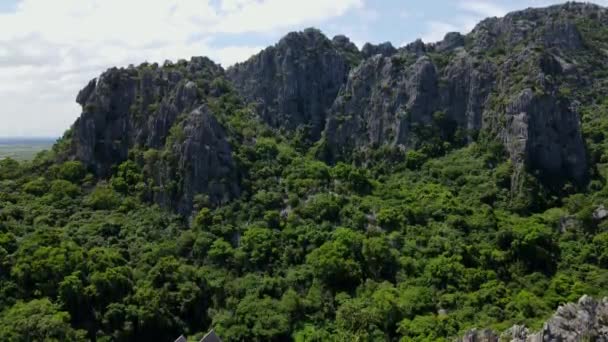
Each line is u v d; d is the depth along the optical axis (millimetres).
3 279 95125
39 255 98000
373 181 136875
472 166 138625
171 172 127688
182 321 102000
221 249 112812
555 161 133000
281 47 186875
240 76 188125
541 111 135625
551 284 101438
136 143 137625
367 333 93688
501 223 116688
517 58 152750
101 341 93125
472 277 102500
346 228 116250
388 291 100750
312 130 174000
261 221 120625
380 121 159125
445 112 154750
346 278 106250
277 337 98000
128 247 113312
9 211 113312
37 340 85438
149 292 100625
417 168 145125
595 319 63438
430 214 121000
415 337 90750
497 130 142375
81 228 113875
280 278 107688
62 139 148000
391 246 111500
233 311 102625
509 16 199250
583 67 176750
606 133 146875
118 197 126812
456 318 94375
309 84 182500
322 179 133500
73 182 130125
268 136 152125
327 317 101000
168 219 122938
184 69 160250
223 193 126000
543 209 125312
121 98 144000
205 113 132750
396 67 165250
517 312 94250
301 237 115000
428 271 105125
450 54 178250
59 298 94375
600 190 128375
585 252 107938
